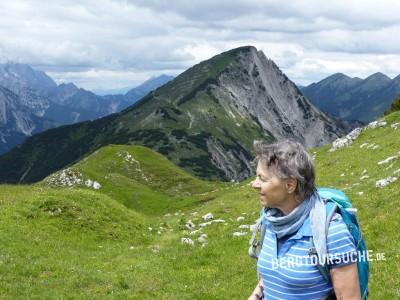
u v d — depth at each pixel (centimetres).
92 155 10681
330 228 568
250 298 678
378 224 2273
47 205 3706
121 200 8075
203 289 2014
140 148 11200
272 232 617
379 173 3812
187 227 4059
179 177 10150
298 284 584
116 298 1977
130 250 3086
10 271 2334
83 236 3409
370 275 1666
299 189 588
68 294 2030
